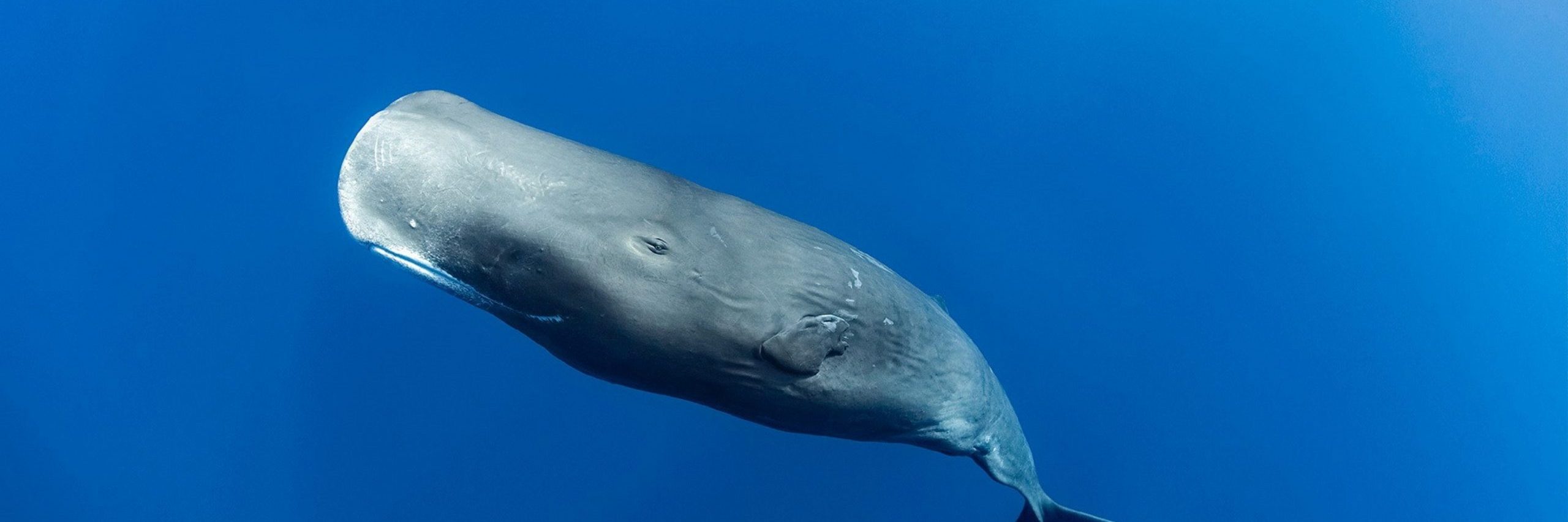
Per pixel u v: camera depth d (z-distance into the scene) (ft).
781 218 27.40
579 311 23.58
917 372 29.89
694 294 23.75
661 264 23.34
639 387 27.61
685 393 26.99
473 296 24.58
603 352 24.85
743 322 24.40
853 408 28.73
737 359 24.97
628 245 23.13
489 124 24.27
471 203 22.71
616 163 25.05
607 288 23.06
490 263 23.17
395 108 24.57
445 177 22.77
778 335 24.86
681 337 24.11
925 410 31.50
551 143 24.52
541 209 22.85
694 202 25.34
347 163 23.48
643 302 23.35
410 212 22.95
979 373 33.94
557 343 25.35
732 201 26.68
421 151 22.94
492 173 22.97
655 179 25.29
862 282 27.35
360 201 23.22
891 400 29.55
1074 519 41.68
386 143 23.20
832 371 26.96
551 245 22.71
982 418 35.35
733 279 24.26
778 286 25.00
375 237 23.24
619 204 23.62
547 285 23.22
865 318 27.22
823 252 26.91
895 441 33.96
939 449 36.27
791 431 31.50
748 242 25.12
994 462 39.19
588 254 22.81
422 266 23.88
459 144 23.13
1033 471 42.52
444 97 25.36
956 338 32.14
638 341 24.11
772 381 25.90
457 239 22.98
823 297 25.93
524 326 25.22
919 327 29.55
